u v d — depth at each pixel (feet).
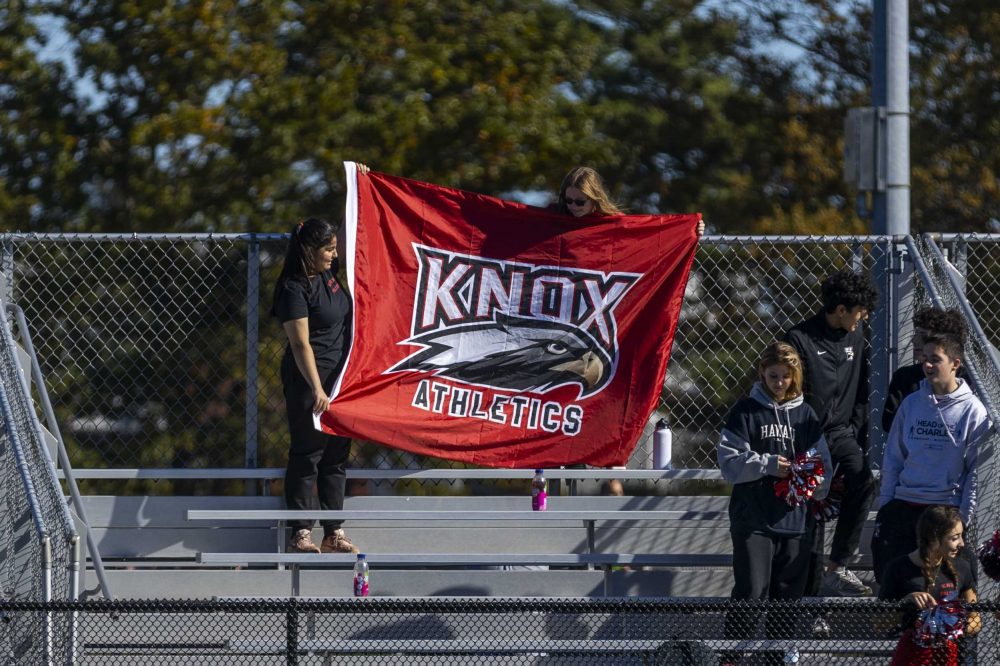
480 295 92.84
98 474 92.22
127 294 124.16
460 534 94.02
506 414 92.27
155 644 73.15
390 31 205.26
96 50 200.54
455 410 91.61
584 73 223.51
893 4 95.20
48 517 78.18
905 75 95.30
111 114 205.57
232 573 88.89
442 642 72.28
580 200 92.84
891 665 69.51
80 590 79.97
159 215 193.77
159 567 95.40
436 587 88.69
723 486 126.00
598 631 83.35
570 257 93.35
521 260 93.30
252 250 93.30
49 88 205.57
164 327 106.63
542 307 93.20
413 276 92.12
